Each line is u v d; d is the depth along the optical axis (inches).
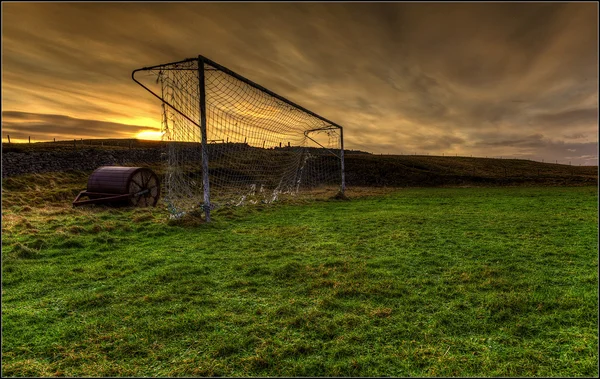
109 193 640.4
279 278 247.9
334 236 398.9
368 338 159.5
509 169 2332.7
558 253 309.9
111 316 183.9
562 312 184.2
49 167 1086.4
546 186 1446.9
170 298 208.1
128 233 408.8
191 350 150.6
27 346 153.8
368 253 320.5
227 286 231.9
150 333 164.4
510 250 323.6
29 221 460.4
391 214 578.9
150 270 270.8
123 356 146.6
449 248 335.9
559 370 133.7
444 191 1186.6
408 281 238.5
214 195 845.8
